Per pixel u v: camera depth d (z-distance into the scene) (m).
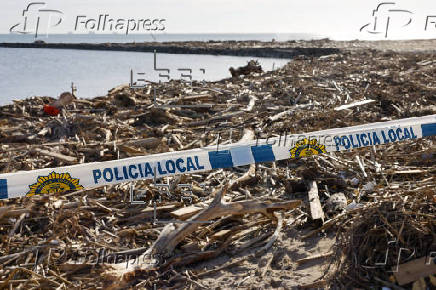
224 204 5.11
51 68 35.19
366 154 7.67
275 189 6.70
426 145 7.95
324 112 11.02
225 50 65.56
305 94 14.26
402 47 45.25
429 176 6.57
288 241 5.09
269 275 4.43
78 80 26.47
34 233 5.52
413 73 18.23
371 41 73.75
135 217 5.88
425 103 12.31
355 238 4.27
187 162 6.12
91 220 5.83
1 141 9.81
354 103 11.78
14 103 13.42
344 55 31.00
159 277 4.48
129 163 5.89
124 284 4.36
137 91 15.35
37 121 11.60
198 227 5.28
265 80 17.56
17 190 5.49
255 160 6.48
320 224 5.25
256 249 4.98
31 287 4.36
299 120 10.58
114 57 54.56
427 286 3.76
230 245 5.10
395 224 4.15
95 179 5.75
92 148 8.88
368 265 4.09
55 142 9.66
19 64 39.19
